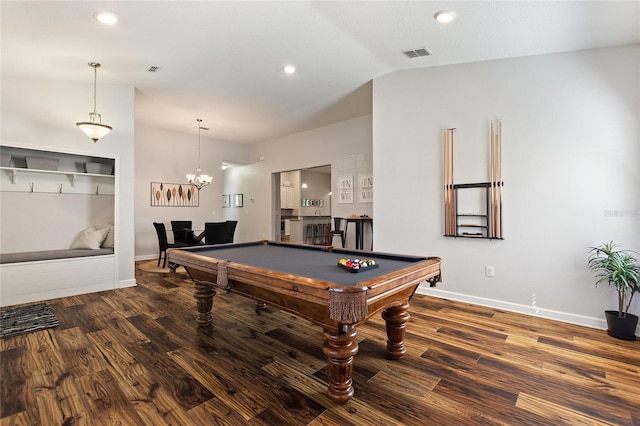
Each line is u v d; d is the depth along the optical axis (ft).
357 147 19.42
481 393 6.07
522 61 10.48
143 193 21.85
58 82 12.84
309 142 22.53
